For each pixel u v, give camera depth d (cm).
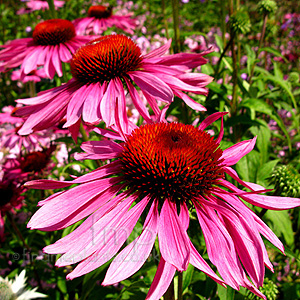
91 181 14
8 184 24
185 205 13
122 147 15
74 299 25
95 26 34
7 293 15
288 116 33
